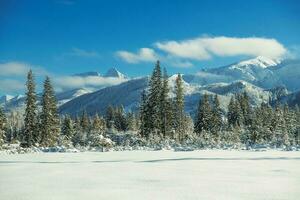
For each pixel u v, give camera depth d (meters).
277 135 81.19
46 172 19.55
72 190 13.75
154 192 13.22
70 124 96.00
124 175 17.94
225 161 25.47
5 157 33.41
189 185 14.72
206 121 90.19
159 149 47.19
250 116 108.94
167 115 79.38
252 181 15.71
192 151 41.16
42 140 72.75
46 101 74.12
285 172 18.80
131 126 111.38
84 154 36.88
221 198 12.03
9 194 12.99
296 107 115.81
